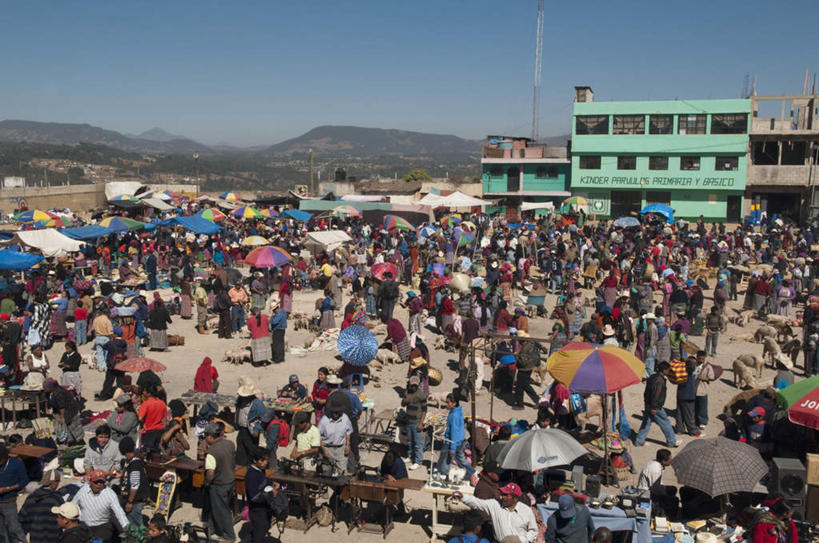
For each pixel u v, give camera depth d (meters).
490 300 20.23
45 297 21.86
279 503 8.71
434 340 19.83
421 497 10.58
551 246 31.86
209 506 9.45
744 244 35.06
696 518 9.42
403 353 17.47
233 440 11.95
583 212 49.03
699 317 21.03
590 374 10.12
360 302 21.66
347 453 9.89
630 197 55.03
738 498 9.84
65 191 65.62
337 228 41.19
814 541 8.70
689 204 53.41
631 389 15.73
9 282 23.11
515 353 15.59
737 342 20.23
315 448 9.62
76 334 18.97
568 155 57.38
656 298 26.16
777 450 10.72
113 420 9.43
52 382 11.88
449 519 9.77
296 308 23.95
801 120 53.56
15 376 14.44
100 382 15.66
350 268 27.75
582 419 12.37
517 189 58.81
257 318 17.19
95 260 29.58
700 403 12.95
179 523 9.41
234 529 9.35
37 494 8.27
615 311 16.64
